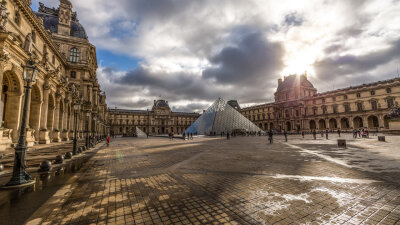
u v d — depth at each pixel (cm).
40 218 411
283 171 828
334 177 713
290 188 595
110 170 909
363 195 525
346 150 1527
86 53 4544
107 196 549
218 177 746
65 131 2928
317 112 8725
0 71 1348
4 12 1396
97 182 697
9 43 1430
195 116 16112
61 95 2675
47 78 2162
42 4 4728
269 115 10931
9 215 425
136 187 632
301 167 902
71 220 403
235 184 647
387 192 545
